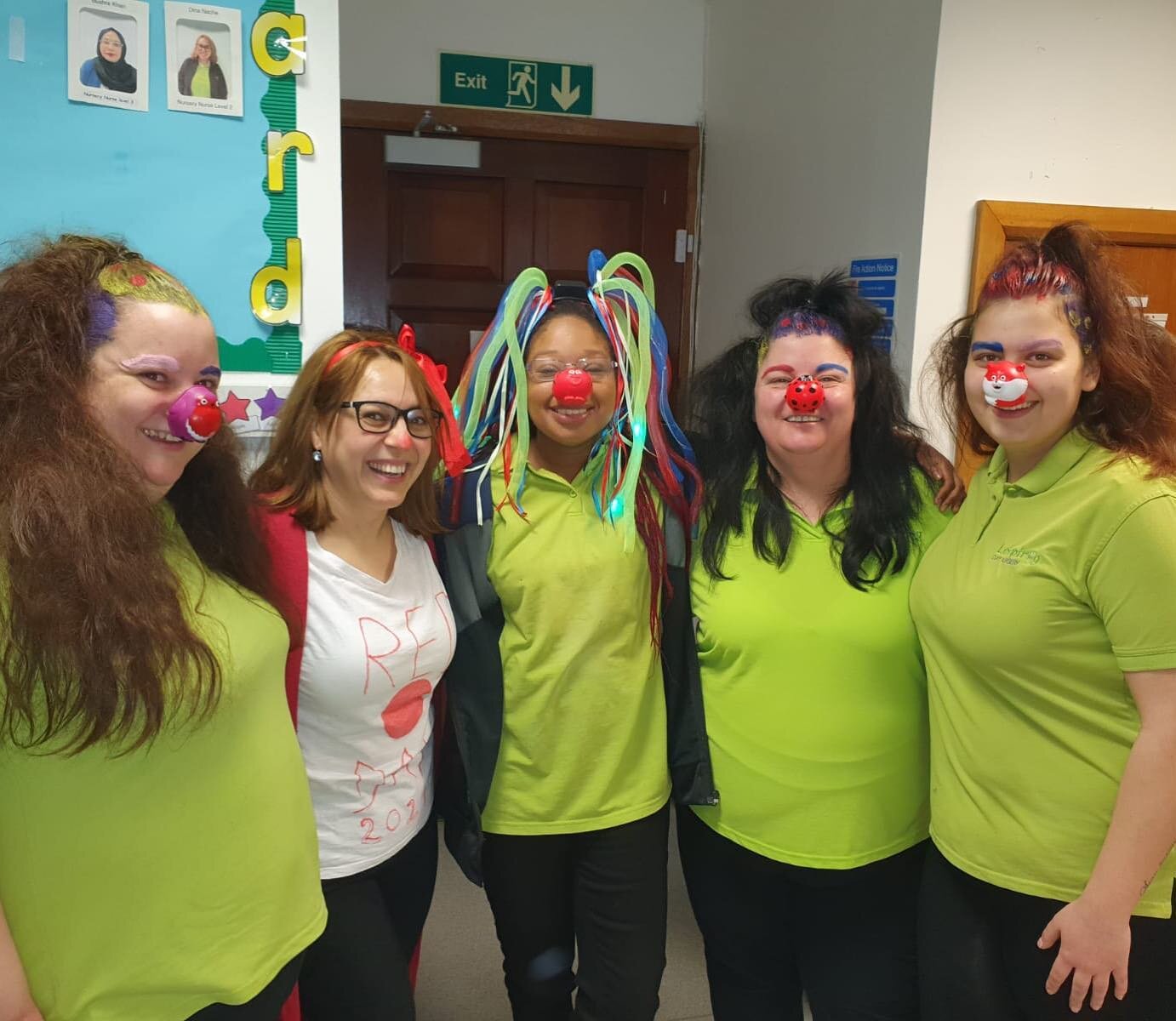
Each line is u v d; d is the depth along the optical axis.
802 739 1.36
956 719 1.25
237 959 0.95
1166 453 1.09
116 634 0.79
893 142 2.17
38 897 0.84
